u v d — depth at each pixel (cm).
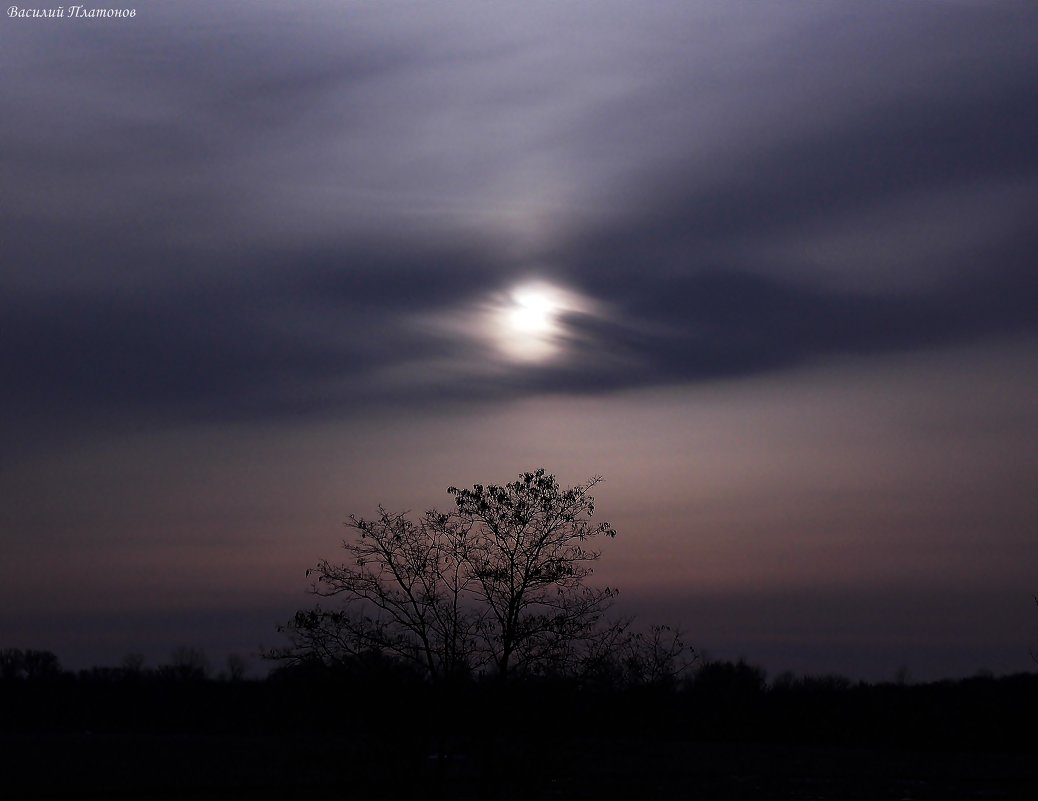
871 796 6725
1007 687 11800
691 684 2506
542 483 2522
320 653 2425
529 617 2477
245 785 6988
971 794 6875
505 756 2416
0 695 14375
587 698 2438
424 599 2467
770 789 7088
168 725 12769
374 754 2403
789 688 10938
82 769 8412
